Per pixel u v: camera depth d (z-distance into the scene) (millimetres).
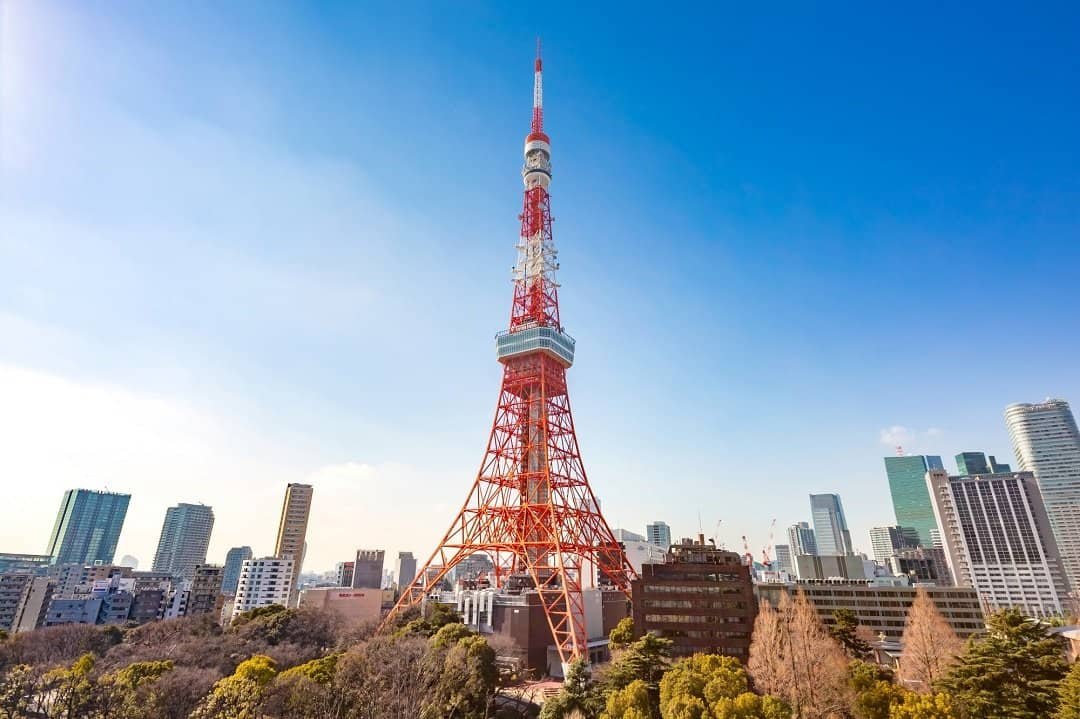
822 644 86125
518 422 159750
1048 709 65812
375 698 78188
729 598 113250
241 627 130375
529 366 164375
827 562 192500
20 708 82312
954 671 73750
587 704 79062
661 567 119250
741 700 66688
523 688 111688
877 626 148125
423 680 85000
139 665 90625
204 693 83875
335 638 133750
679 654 110312
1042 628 71875
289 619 133250
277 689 77812
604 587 171500
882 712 70688
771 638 88000
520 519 142875
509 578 154625
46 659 113688
